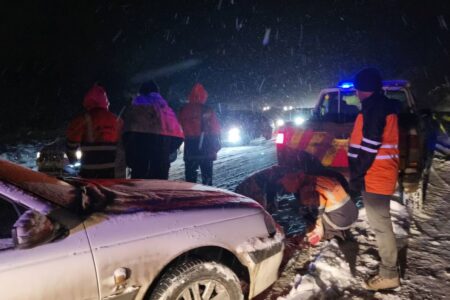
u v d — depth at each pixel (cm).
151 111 427
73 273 186
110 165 382
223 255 261
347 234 392
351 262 337
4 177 211
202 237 233
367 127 268
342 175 425
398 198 518
